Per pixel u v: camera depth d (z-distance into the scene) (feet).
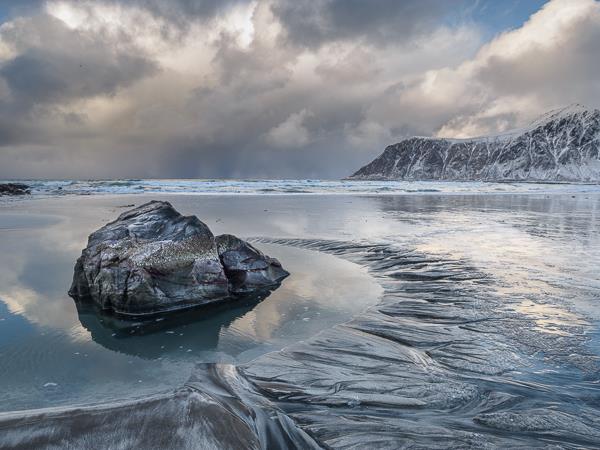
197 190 202.18
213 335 25.48
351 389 18.07
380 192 207.92
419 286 35.14
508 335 24.07
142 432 11.86
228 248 36.55
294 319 27.99
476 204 131.95
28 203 122.72
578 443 14.23
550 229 70.64
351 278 38.45
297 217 86.28
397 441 14.17
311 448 13.69
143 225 36.63
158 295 29.84
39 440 11.40
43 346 23.48
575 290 33.32
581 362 20.47
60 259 44.70
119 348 23.41
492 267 41.60
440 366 20.35
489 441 14.23
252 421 14.58
